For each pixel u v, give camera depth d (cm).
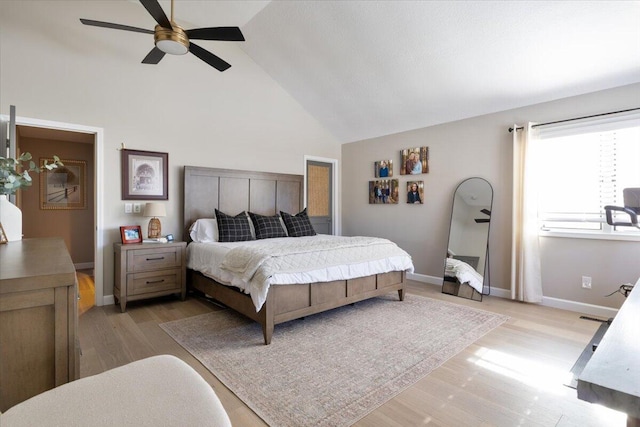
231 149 459
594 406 180
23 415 72
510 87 361
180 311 345
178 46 255
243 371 218
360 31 356
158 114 398
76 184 584
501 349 252
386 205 530
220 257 326
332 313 340
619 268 321
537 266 368
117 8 367
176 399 82
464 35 317
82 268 586
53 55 332
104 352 247
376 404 183
